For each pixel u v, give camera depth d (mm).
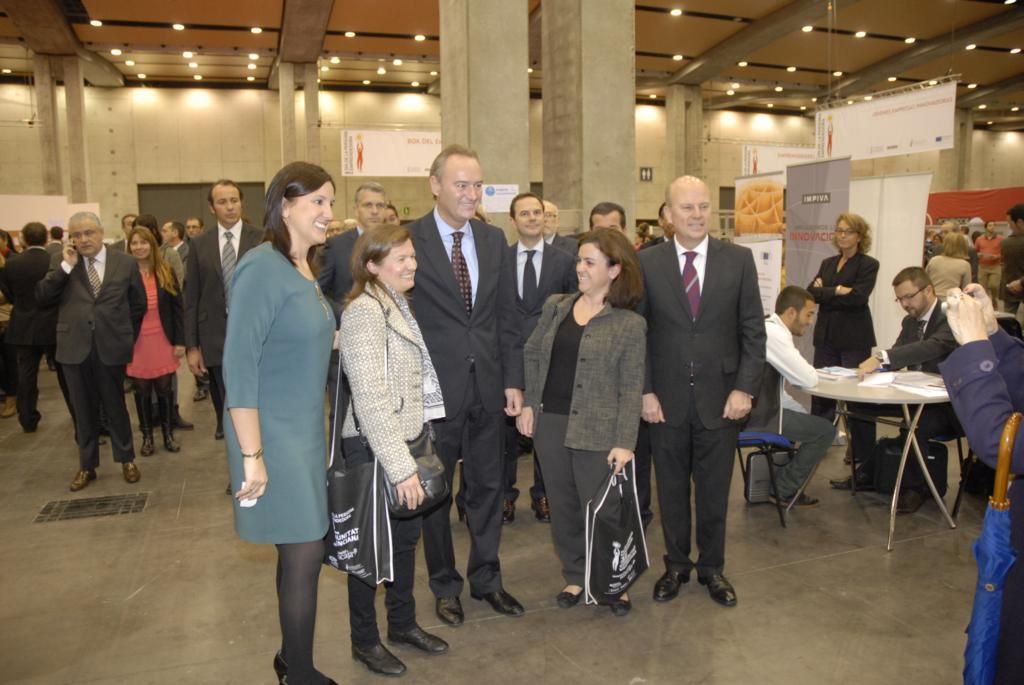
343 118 20797
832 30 15688
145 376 5148
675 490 2945
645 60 18312
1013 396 1524
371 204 3812
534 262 3781
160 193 19969
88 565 3408
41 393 7648
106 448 5473
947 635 2676
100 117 19297
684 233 2812
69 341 4406
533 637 2703
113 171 19484
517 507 4160
